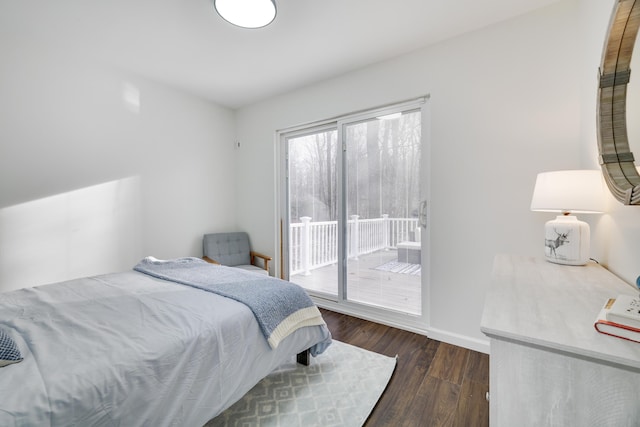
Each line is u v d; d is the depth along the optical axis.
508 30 1.95
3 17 1.92
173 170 3.10
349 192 2.83
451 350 2.10
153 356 0.99
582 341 0.64
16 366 0.87
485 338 2.07
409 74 2.37
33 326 1.14
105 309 1.32
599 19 1.44
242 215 3.72
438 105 2.23
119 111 2.66
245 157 3.66
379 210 2.63
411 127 2.43
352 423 1.38
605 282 1.09
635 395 0.60
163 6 1.83
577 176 1.32
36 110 2.19
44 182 2.24
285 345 1.54
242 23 1.91
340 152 2.85
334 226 2.96
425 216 2.35
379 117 2.61
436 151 2.24
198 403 1.09
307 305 1.72
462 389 1.65
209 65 2.60
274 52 2.38
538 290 1.00
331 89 2.85
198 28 2.06
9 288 2.08
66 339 1.03
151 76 2.81
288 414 1.43
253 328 1.37
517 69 1.92
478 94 2.06
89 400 0.82
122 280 1.83
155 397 0.97
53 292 1.57
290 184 3.36
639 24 1.06
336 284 2.97
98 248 2.54
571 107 1.75
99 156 2.54
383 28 2.06
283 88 3.09
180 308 1.33
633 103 1.09
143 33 2.12
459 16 1.93
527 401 0.70
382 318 2.62
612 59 1.17
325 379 1.73
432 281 2.28
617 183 1.12
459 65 2.13
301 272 3.27
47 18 1.94
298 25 2.03
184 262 2.26
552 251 1.43
